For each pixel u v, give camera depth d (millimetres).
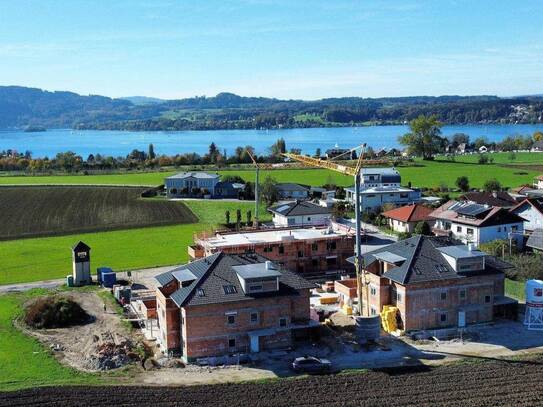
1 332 67375
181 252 107000
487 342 62375
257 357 59469
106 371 56281
